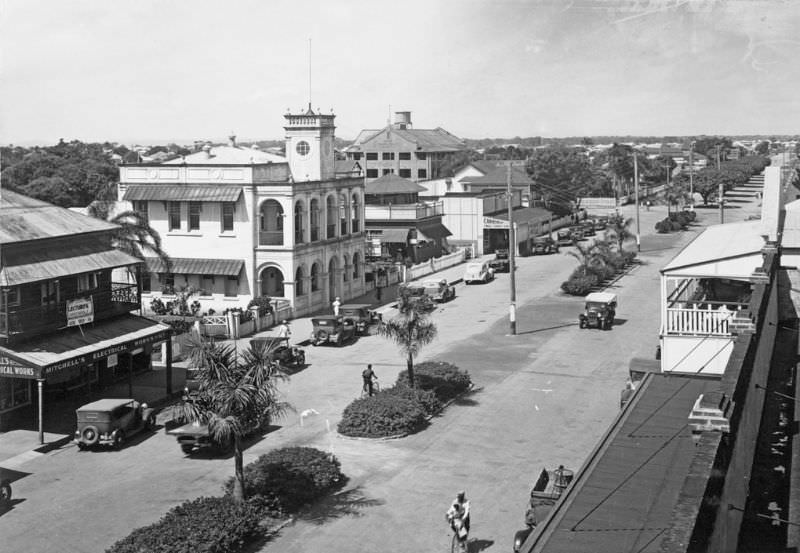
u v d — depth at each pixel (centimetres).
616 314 6088
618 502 1780
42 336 3591
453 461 3141
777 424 1739
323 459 2903
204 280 6100
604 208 14388
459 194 9988
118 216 5100
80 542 2462
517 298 6869
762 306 1883
